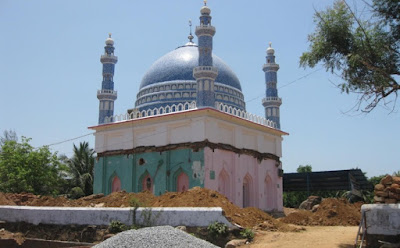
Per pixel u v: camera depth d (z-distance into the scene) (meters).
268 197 28.31
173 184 23.70
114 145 27.28
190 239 9.20
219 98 28.66
